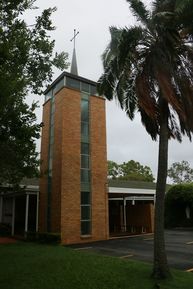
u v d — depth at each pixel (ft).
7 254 51.06
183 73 38.37
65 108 71.92
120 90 43.70
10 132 32.04
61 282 33.58
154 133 43.93
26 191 75.25
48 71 37.70
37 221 76.18
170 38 37.01
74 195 69.36
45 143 79.05
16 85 30.01
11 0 30.86
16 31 31.27
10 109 31.12
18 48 31.17
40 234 66.95
